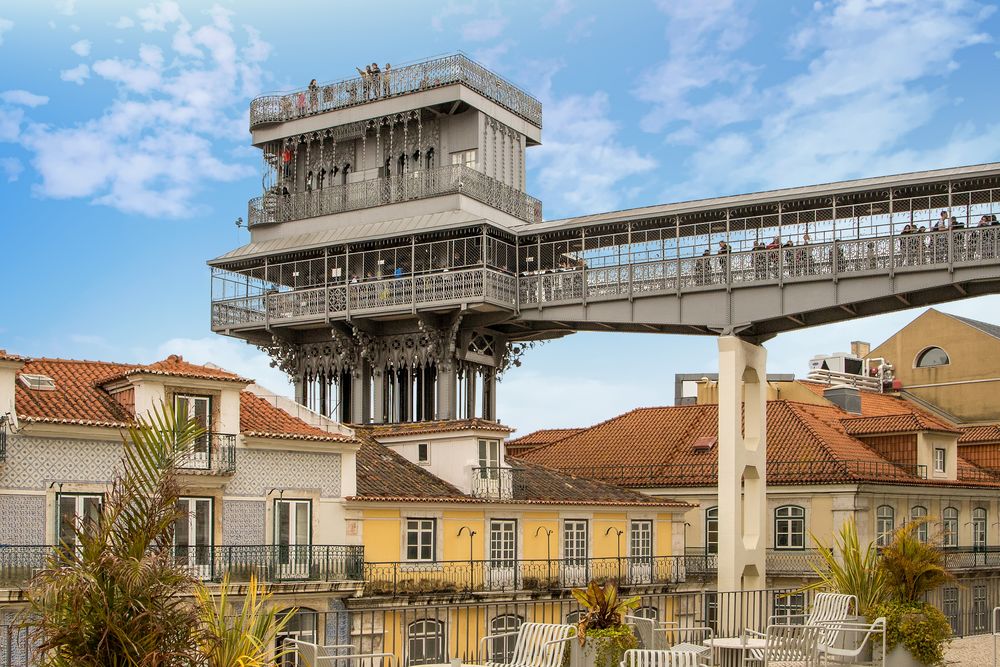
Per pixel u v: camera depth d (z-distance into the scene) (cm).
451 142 5381
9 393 3203
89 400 3488
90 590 1430
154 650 1418
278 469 3738
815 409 6091
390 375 5456
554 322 5109
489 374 5525
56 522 3212
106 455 3331
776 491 5356
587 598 1847
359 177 5578
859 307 4472
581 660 1795
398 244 5294
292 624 3562
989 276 4119
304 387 5625
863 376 7344
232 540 3591
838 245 4406
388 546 3984
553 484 4925
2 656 2923
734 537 4434
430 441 4594
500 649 4209
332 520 3853
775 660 1880
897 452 5709
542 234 5122
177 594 1516
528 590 4356
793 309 4466
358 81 5534
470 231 5109
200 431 1586
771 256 4525
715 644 1928
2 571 3053
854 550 2261
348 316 5284
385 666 2902
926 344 7469
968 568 5547
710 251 4659
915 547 2225
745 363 4606
